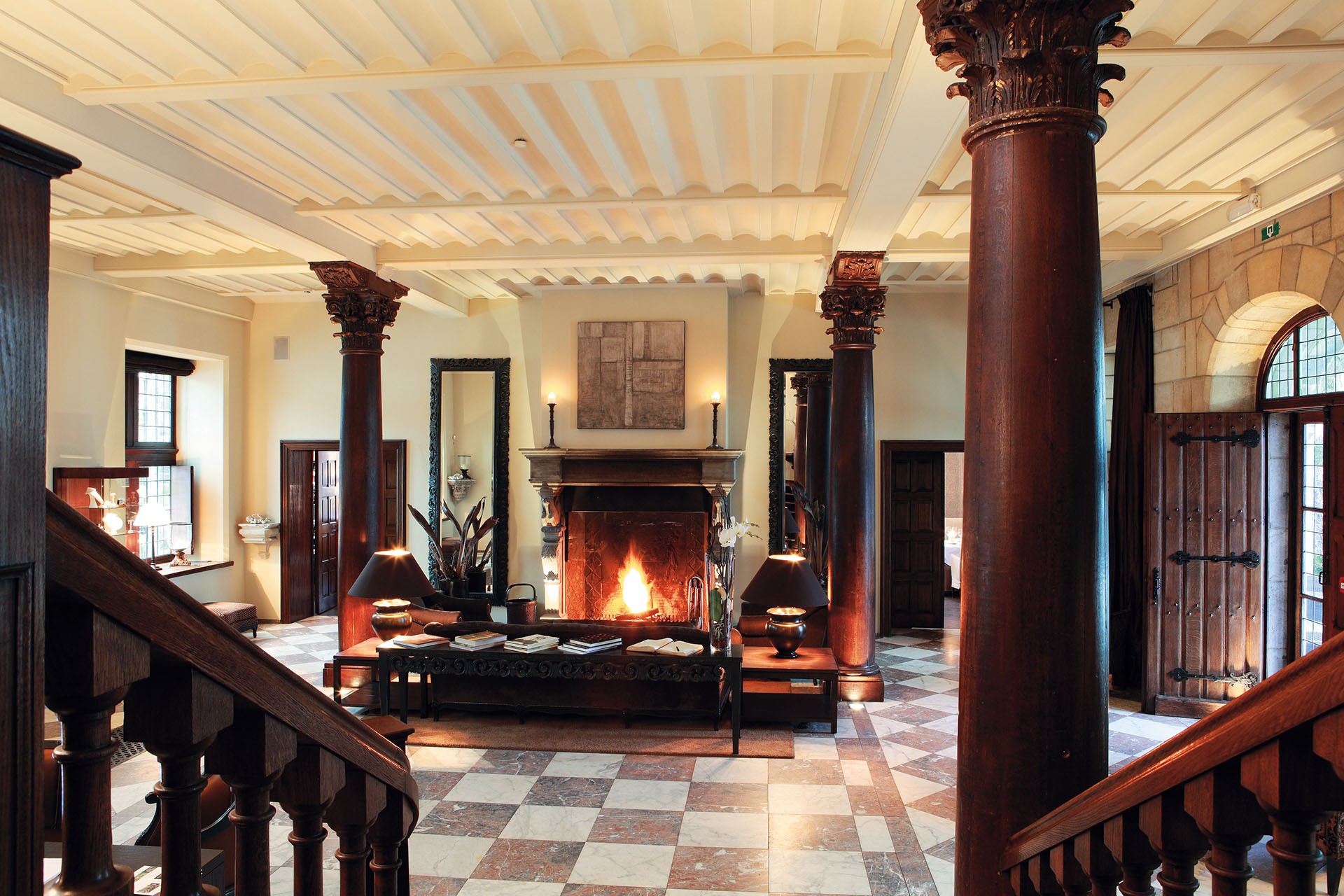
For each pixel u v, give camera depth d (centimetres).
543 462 957
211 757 113
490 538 1048
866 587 704
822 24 348
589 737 601
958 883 221
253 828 113
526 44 367
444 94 423
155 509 899
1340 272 514
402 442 1044
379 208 604
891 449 999
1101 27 221
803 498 842
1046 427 206
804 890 389
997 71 221
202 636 96
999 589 209
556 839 441
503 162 521
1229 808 113
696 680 593
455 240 728
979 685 212
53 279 769
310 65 385
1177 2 336
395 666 600
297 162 521
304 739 122
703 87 411
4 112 390
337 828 144
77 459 797
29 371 74
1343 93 432
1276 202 548
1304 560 642
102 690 83
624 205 589
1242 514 662
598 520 977
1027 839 183
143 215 638
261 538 1023
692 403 964
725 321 963
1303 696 94
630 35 364
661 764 552
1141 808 132
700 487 984
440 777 527
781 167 539
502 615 1030
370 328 750
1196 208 619
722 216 652
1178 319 712
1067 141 214
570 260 740
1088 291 210
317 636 963
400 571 642
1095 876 152
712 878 399
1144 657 677
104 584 82
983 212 221
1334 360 586
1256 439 654
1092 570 206
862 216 555
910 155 427
